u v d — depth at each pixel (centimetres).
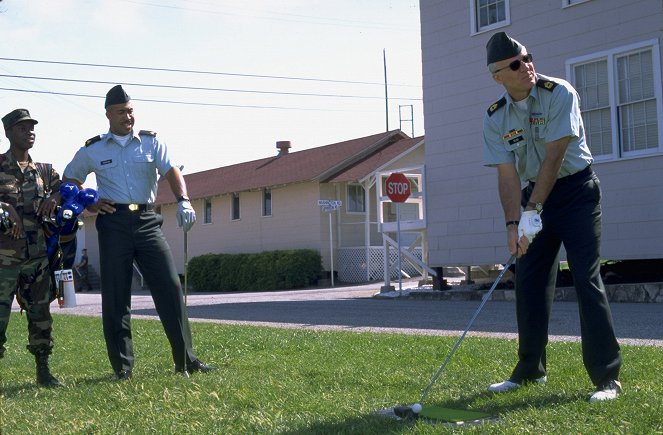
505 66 475
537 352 512
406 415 439
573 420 408
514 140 492
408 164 3158
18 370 738
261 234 3459
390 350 741
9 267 611
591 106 1529
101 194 652
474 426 405
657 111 1426
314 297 2095
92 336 1039
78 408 524
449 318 1164
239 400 513
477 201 1717
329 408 478
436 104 1800
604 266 1589
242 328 1041
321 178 3161
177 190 663
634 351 652
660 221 1418
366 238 3083
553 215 486
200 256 3428
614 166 1484
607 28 1500
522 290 509
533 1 1619
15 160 622
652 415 407
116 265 643
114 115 649
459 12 1752
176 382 595
